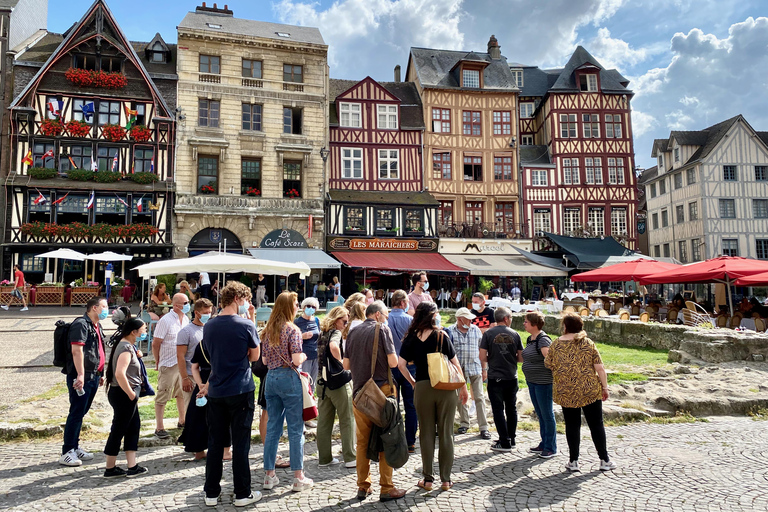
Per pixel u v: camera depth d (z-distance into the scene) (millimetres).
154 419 6238
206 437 4746
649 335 11867
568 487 4113
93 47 22406
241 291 4094
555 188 28734
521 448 5180
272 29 26297
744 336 9367
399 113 27281
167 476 4418
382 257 24281
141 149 22641
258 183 24016
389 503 3850
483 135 28406
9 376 8289
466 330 5840
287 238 23047
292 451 4109
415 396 4199
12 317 15727
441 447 4094
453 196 27672
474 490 4086
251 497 3840
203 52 23562
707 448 5027
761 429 5676
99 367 4930
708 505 3719
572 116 29391
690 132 32062
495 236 27234
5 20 21812
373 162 26656
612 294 22281
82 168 21938
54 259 21125
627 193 29016
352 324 4883
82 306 19312
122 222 22344
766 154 29891
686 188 30922
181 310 5703
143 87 22766
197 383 4344
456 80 29047
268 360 4180
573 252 25031
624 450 5004
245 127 24016
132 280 22047
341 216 24781
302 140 24672
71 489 4090
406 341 4270
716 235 29047
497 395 5145
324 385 4676
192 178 22844
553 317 14875
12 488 4098
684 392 6773
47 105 21641
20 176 20938
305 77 25000
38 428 5500
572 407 4461
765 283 12086
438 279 26375
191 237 22609
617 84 30188
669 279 13609
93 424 5887
